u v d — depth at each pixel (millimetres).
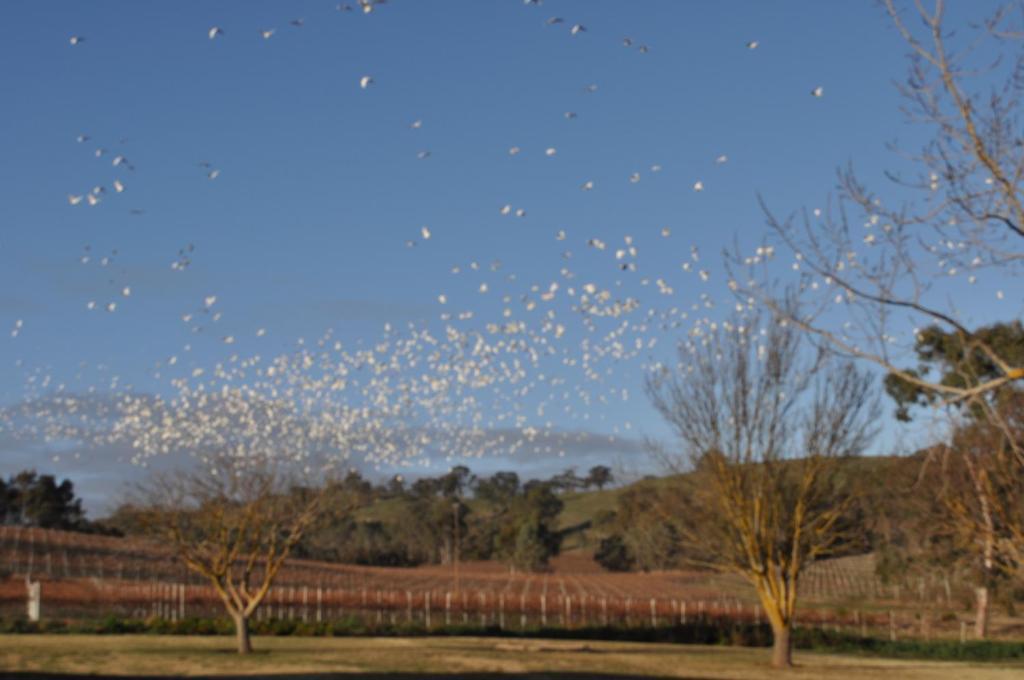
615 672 25969
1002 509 18734
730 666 28812
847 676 26562
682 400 32531
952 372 10859
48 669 23297
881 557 50719
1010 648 39344
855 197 9930
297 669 24578
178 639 35312
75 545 70375
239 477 30234
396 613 51000
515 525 98125
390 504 117562
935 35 9477
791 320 9906
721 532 30922
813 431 29250
